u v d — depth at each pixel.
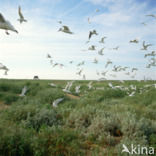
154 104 12.96
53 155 5.48
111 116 8.63
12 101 13.48
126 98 16.66
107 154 5.72
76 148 5.91
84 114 8.93
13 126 6.66
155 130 7.75
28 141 5.73
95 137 7.16
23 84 20.81
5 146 5.36
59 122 8.55
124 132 7.35
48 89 17.41
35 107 9.63
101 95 17.95
